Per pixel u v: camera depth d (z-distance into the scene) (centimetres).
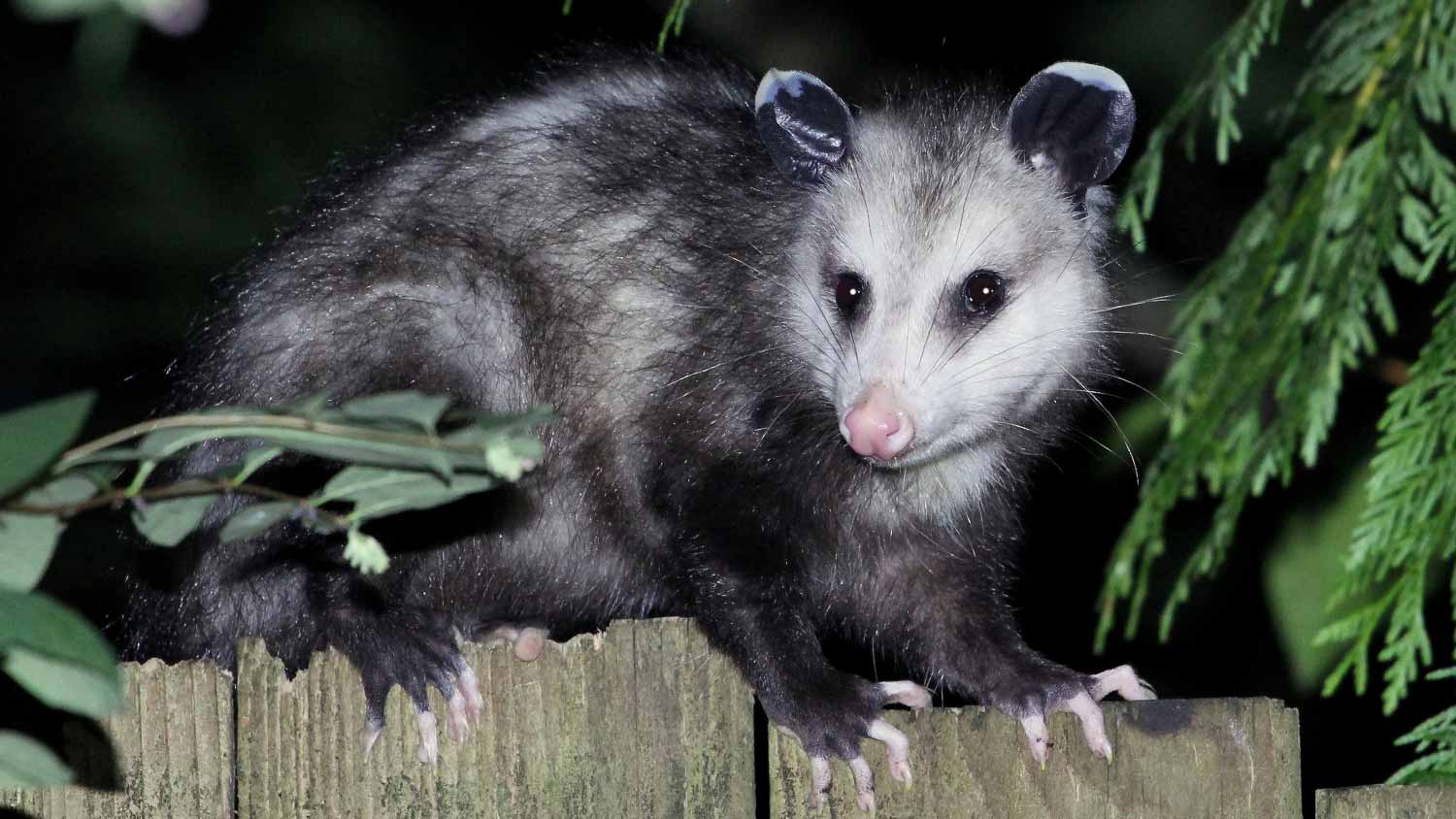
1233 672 670
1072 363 520
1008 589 535
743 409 505
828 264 515
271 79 895
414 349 498
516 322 502
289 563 470
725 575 496
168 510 250
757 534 499
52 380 847
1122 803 313
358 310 499
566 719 313
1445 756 333
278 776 319
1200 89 346
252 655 321
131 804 316
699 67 565
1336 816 315
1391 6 331
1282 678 661
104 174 870
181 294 859
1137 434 506
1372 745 606
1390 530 332
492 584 525
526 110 533
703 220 507
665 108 534
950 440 492
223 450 470
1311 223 327
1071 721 315
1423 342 547
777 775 322
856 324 501
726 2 794
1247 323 326
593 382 501
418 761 316
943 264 499
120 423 775
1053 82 510
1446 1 329
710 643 417
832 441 510
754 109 520
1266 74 666
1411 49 327
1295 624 459
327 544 464
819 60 800
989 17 780
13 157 865
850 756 320
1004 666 501
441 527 492
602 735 312
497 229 504
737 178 520
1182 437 328
